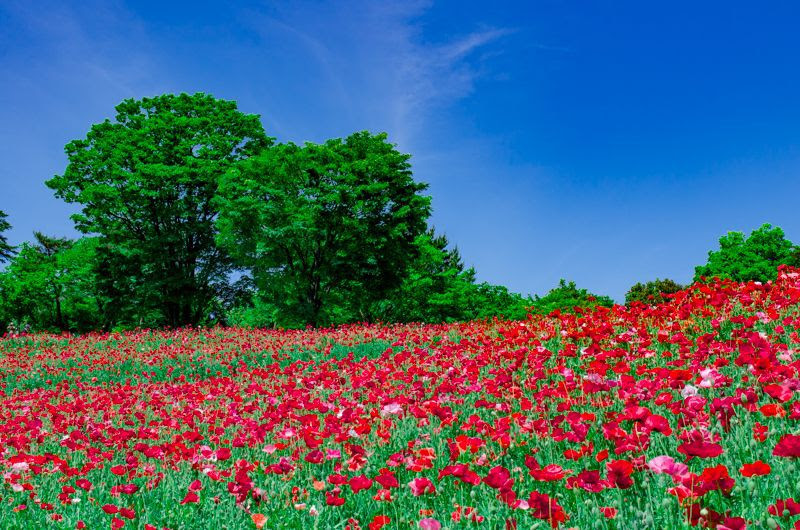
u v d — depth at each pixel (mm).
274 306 27453
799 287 7875
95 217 31625
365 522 3520
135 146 30609
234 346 17422
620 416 3277
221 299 33656
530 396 5504
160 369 15688
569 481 2906
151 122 30469
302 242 27188
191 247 31688
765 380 3918
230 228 26156
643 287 42188
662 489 2850
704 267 37312
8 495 5059
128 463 5336
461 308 34000
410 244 28953
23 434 6883
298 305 26719
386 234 27406
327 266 27141
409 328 17312
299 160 26781
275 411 6199
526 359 7066
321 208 26312
